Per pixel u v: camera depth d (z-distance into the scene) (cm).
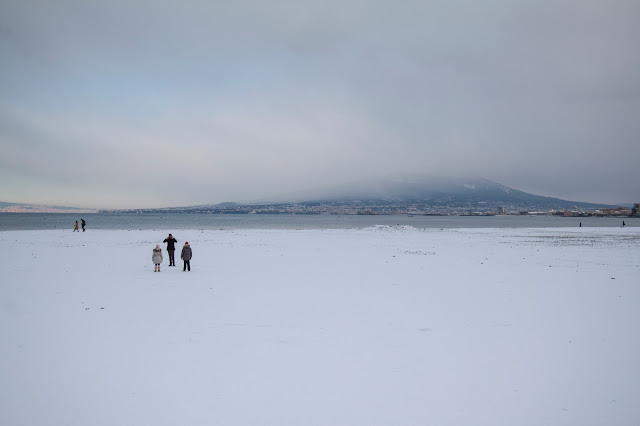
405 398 637
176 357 807
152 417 577
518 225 12794
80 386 675
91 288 1570
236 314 1159
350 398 636
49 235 5084
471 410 602
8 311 1179
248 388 669
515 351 850
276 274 1986
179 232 6194
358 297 1407
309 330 998
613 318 1120
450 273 2020
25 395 642
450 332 984
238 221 16138
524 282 1741
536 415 589
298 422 564
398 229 7169
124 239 4528
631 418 580
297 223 13875
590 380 708
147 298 1383
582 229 8625
